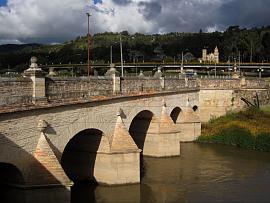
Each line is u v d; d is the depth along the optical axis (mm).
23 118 28016
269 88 84750
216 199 38656
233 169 49688
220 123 72938
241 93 79062
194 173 47562
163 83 56781
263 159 55219
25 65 119562
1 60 134750
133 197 38969
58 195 30219
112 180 40312
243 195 39812
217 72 171625
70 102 32719
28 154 28797
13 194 29469
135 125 56188
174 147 55969
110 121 40188
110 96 39312
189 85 72062
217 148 62500
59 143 32125
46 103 29828
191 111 68750
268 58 190750
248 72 173625
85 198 37781
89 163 41188
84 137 41000
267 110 78062
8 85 26422
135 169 41250
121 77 42531
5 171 29703
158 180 44469
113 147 40375
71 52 195750
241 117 73812
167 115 55844
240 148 62531
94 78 36750
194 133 68375
